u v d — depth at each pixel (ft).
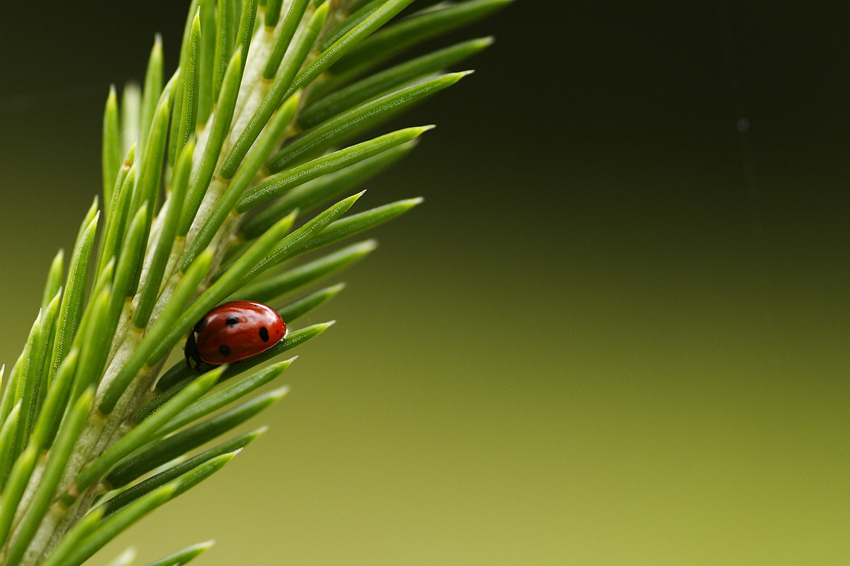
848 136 2.04
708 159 2.11
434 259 2.02
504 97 2.19
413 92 0.57
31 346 0.55
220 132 0.55
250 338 0.58
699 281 2.00
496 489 1.71
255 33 0.58
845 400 1.81
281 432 1.74
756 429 1.80
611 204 2.10
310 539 1.61
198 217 0.56
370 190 2.07
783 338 1.92
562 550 1.65
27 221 1.80
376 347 1.89
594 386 1.87
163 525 1.58
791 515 1.68
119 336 0.56
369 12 0.58
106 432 0.55
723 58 2.15
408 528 1.65
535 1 2.24
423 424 1.79
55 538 0.54
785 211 2.04
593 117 2.17
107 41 1.98
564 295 1.98
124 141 0.60
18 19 1.96
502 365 1.89
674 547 1.65
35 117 1.91
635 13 2.23
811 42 2.09
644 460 1.77
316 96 0.59
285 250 0.56
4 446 0.55
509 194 2.11
